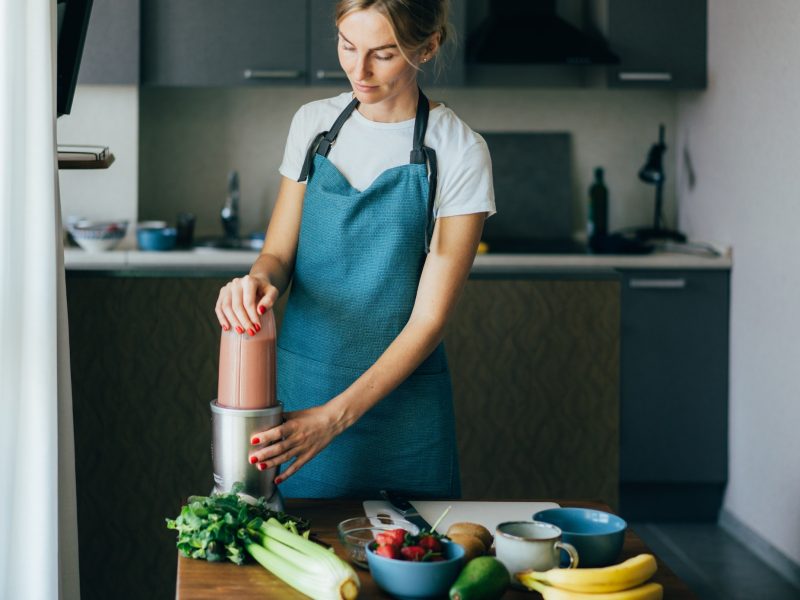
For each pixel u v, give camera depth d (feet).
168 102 14.51
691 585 11.08
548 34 13.48
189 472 9.98
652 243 14.01
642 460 13.10
